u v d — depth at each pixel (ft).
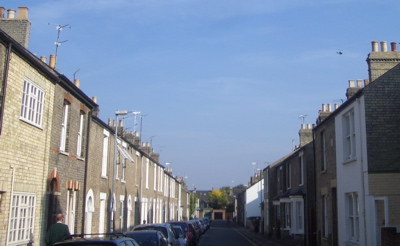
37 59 50.21
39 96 48.29
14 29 54.75
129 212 97.25
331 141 68.85
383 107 53.62
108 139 79.00
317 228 77.25
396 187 51.55
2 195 40.01
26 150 44.80
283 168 118.32
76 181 60.18
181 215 231.09
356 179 55.93
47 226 50.52
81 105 62.34
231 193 506.89
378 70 59.93
